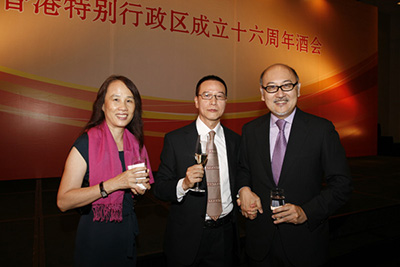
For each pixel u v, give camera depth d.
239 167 1.65
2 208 3.02
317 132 1.37
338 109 7.25
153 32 5.03
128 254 1.29
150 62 5.02
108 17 4.69
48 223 2.61
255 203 1.36
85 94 4.58
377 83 8.70
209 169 1.51
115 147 1.32
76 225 2.58
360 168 5.91
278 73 1.41
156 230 2.54
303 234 1.35
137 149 1.42
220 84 1.58
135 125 1.47
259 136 1.50
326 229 1.41
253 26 6.01
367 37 7.68
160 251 2.12
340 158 1.33
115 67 4.76
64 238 2.30
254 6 6.01
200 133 1.61
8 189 3.77
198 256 1.50
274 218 1.27
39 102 4.33
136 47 4.90
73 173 1.22
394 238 2.93
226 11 5.69
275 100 1.41
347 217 2.94
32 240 2.25
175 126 5.26
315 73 6.86
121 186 1.16
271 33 6.23
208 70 5.54
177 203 1.54
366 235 2.97
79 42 4.52
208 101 1.56
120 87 1.33
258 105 6.07
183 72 5.29
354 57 7.46
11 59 4.16
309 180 1.36
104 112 1.38
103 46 4.67
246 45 5.93
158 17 5.06
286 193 1.36
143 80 4.98
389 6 8.34
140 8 4.92
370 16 7.71
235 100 5.83
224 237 1.53
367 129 7.76
